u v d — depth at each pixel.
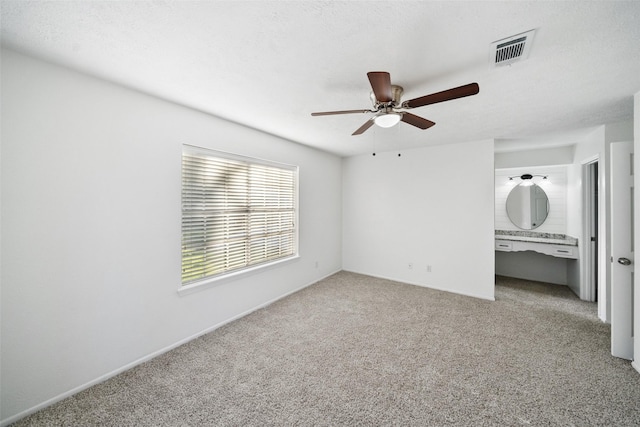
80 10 1.16
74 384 1.74
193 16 1.21
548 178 4.21
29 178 1.56
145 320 2.12
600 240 2.83
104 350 1.88
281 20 1.23
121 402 1.67
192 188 2.51
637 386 1.78
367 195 4.66
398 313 3.03
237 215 2.96
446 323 2.77
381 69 1.68
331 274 4.67
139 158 2.07
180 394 1.74
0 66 1.46
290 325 2.74
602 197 2.80
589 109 2.36
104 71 1.74
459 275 3.75
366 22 1.24
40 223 1.60
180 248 2.37
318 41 1.40
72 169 1.73
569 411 1.57
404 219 4.25
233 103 2.28
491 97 2.11
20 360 1.54
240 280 2.96
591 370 1.96
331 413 1.58
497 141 3.62
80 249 1.76
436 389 1.77
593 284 3.40
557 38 1.35
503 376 1.90
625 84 1.88
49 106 1.63
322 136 3.39
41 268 1.61
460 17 1.20
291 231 3.79
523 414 1.55
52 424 1.51
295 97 2.14
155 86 1.96
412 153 4.15
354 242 4.84
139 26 1.28
